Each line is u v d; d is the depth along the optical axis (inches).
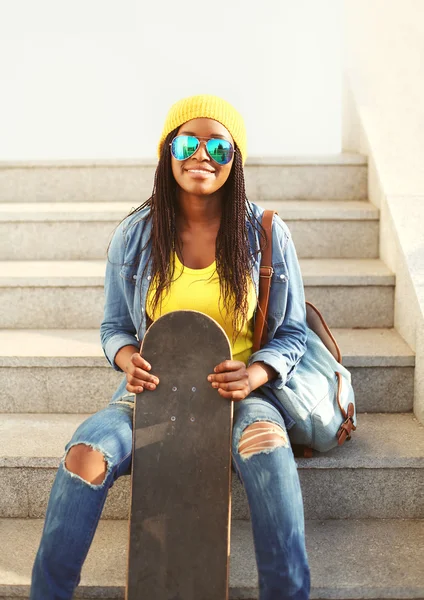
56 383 108.3
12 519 95.3
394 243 118.8
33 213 133.5
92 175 148.2
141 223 86.6
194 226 86.0
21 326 122.3
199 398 75.6
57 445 97.0
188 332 76.0
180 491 74.6
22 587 80.7
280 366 82.7
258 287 86.3
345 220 131.6
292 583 70.9
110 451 74.1
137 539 74.3
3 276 120.4
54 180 148.7
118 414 79.3
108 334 87.8
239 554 86.1
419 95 146.6
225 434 75.0
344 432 89.9
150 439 75.6
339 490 93.7
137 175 147.8
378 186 133.0
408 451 93.8
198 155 80.9
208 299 84.2
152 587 73.9
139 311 85.9
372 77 149.5
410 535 90.1
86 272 122.9
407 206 122.0
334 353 96.0
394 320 119.6
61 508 72.1
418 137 139.3
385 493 93.8
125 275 86.3
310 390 88.1
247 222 86.6
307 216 131.6
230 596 80.1
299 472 93.2
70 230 134.1
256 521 71.8
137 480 75.0
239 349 86.7
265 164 145.2
